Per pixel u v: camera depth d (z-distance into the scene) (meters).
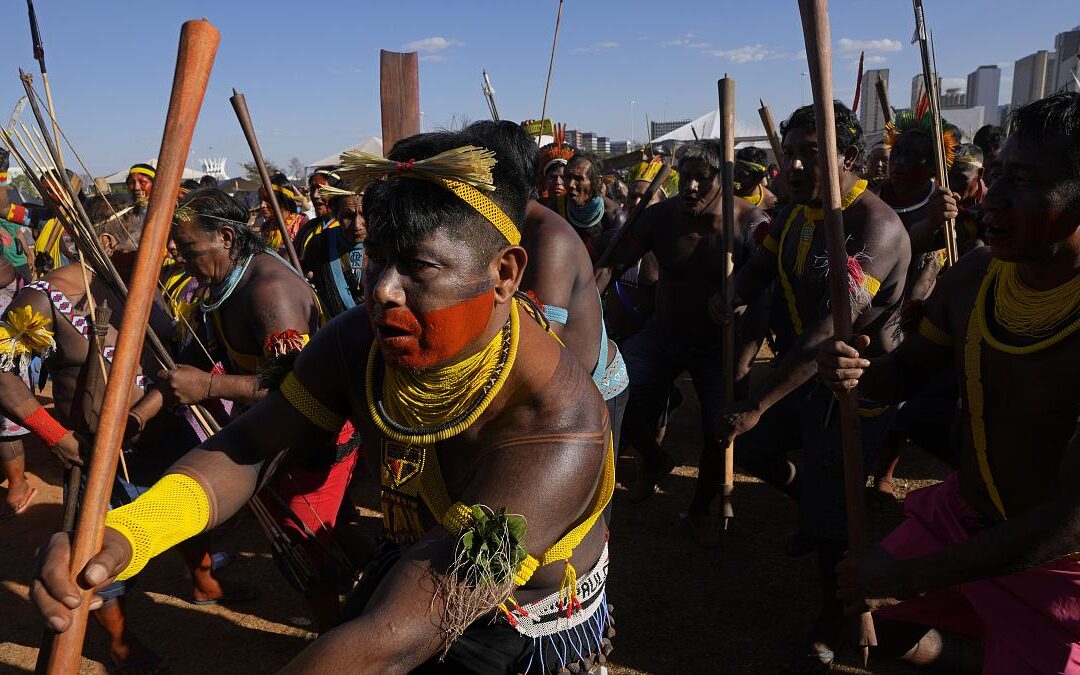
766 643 3.31
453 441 1.44
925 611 2.28
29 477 5.33
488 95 3.79
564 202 5.83
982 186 4.39
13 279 5.03
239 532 4.46
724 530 3.92
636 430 4.48
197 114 1.32
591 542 1.65
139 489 3.11
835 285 2.03
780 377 2.85
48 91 2.06
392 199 1.25
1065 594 1.86
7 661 3.29
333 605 2.97
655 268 5.60
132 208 3.32
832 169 1.97
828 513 3.00
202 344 3.07
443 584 1.24
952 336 2.23
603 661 1.67
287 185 8.11
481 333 1.35
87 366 2.61
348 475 3.02
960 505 2.18
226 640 3.42
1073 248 1.77
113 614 3.08
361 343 1.59
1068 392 1.82
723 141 3.67
